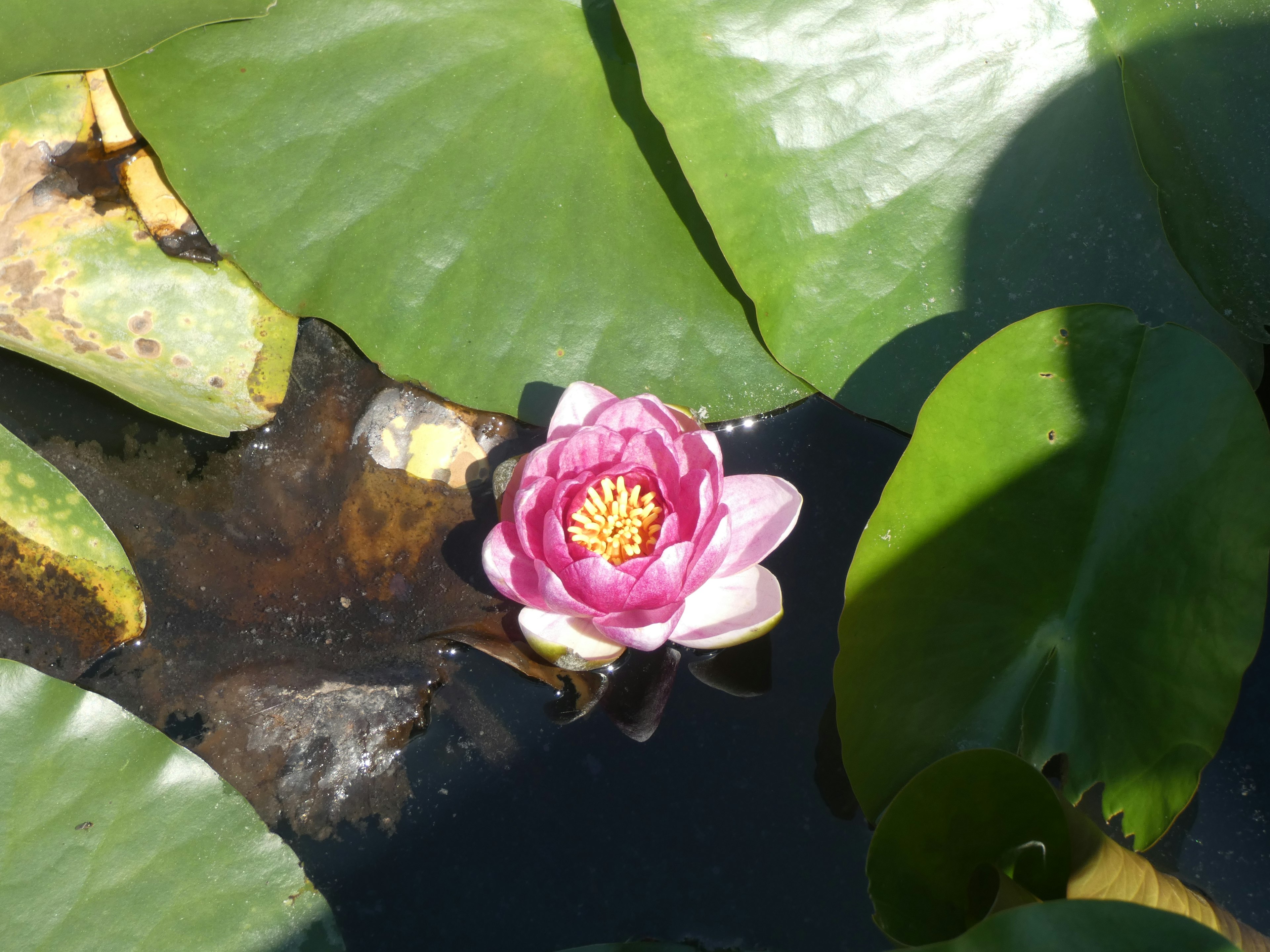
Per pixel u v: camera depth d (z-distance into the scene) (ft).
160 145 1.91
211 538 1.92
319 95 1.93
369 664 1.86
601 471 1.82
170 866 1.66
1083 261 1.90
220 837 1.68
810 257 1.91
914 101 1.90
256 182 1.93
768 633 1.88
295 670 1.86
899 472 1.74
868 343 1.92
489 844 1.78
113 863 1.64
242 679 1.85
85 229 1.93
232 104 1.93
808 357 1.93
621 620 1.77
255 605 1.90
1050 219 1.90
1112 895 1.61
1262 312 1.87
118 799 1.67
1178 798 1.66
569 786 1.81
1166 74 1.88
